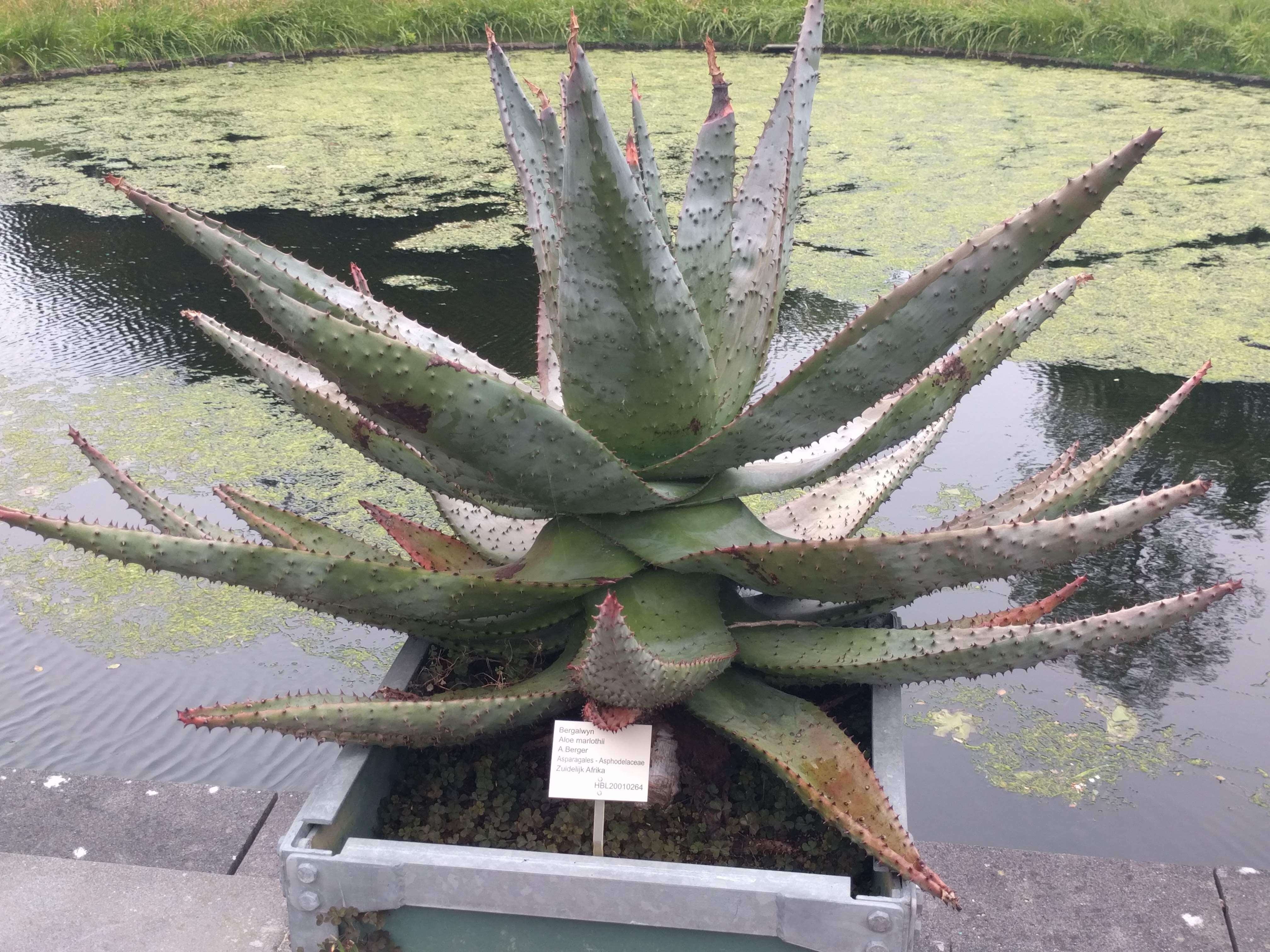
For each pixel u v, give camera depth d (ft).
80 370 15.66
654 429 5.54
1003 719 9.40
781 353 14.97
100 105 31.27
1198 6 35.58
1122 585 11.00
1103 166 4.59
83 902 6.45
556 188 5.53
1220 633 10.44
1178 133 27.02
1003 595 10.97
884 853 4.51
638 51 37.55
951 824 8.21
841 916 4.49
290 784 8.80
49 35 35.50
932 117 28.78
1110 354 15.74
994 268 4.80
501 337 15.78
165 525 5.53
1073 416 14.05
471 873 4.71
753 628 5.60
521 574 5.54
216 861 7.18
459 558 6.34
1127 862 7.07
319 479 12.61
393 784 5.57
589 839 5.26
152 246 20.88
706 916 4.61
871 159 24.95
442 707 4.98
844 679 5.40
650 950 4.77
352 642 10.45
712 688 5.47
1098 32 35.78
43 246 20.72
